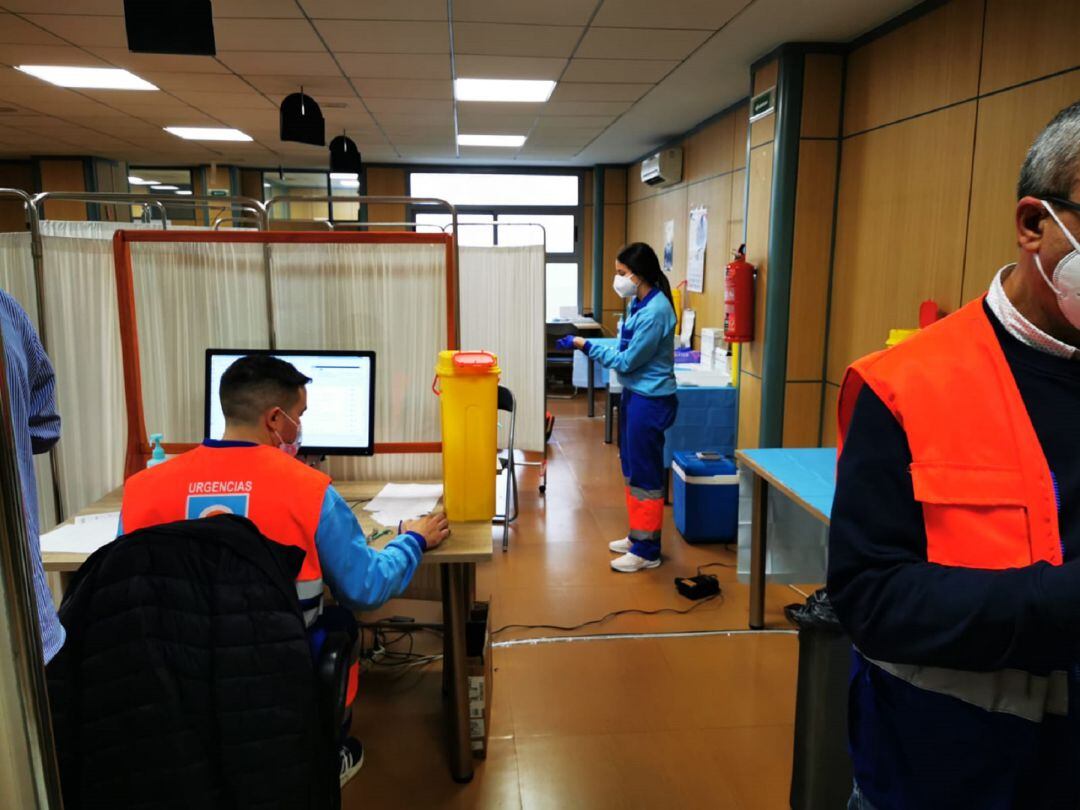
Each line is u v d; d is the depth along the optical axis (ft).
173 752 3.78
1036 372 2.49
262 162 29.60
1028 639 2.14
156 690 3.76
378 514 7.00
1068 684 2.53
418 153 26.66
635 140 23.44
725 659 8.85
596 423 22.75
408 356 7.94
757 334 13.65
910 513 2.60
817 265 12.75
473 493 6.74
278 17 11.45
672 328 10.93
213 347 7.89
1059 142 2.32
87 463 8.50
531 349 13.92
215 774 3.90
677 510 13.32
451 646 6.61
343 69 14.74
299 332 7.91
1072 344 2.52
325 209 32.14
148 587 3.80
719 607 10.23
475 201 30.45
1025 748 2.57
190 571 3.87
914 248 10.34
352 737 7.11
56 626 3.73
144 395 7.87
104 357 8.50
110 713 3.75
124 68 14.79
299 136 15.64
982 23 8.85
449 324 7.82
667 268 24.04
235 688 3.89
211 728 3.88
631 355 10.79
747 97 16.93
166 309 7.77
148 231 7.56
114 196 8.25
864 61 11.69
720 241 18.93
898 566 2.50
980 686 2.59
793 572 9.23
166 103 18.21
